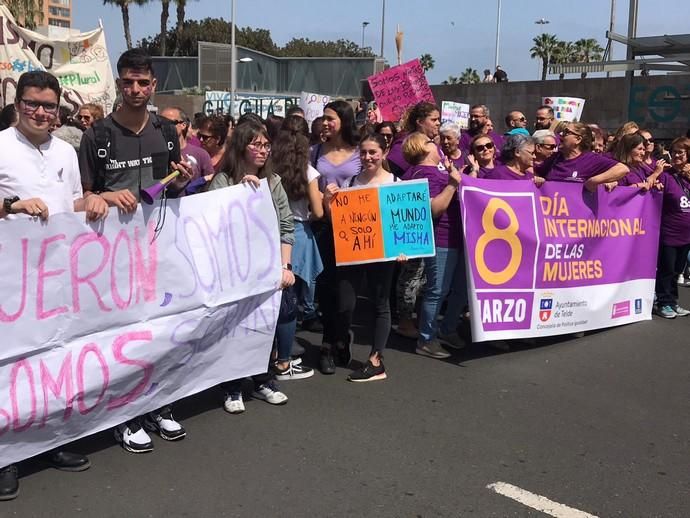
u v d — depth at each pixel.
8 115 4.56
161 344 3.72
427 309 5.40
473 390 4.73
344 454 3.73
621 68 14.77
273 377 4.54
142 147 3.67
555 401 4.55
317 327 6.22
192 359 3.94
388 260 4.78
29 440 3.28
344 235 4.81
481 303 5.30
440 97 23.02
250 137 4.16
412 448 3.81
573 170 5.89
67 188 3.50
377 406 4.41
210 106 27.14
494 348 5.70
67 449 3.71
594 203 5.94
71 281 3.32
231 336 4.16
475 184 5.23
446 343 5.67
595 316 6.08
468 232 5.19
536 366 5.27
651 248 6.53
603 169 5.79
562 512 3.19
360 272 4.95
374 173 5.00
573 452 3.81
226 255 4.05
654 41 13.42
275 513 3.13
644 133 7.25
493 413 4.33
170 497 3.25
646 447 3.89
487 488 3.39
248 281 4.17
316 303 6.11
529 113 21.45
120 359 3.55
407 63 9.23
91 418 3.51
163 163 3.75
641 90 17.23
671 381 4.97
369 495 3.31
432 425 4.13
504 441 3.93
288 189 4.81
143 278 3.63
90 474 3.45
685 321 6.66
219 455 3.69
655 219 6.51
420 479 3.47
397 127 7.75
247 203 4.16
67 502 3.18
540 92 21.16
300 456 3.69
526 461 3.69
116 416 3.62
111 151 3.59
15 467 3.29
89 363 3.44
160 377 3.79
